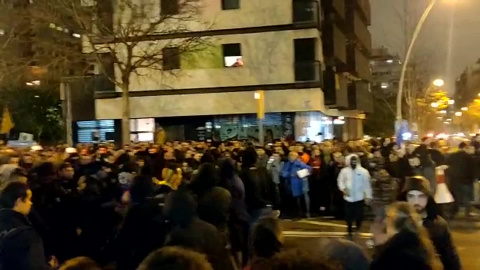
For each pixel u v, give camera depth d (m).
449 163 16.02
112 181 9.48
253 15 37.06
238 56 37.59
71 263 2.94
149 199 6.55
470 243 12.78
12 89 41.78
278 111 37.06
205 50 37.00
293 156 17.56
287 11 36.69
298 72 36.59
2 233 4.90
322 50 39.94
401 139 23.97
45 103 43.12
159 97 38.81
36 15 33.09
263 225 4.43
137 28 33.81
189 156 14.40
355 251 3.77
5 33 38.62
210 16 37.62
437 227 5.48
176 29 35.94
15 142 29.14
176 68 38.28
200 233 5.16
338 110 48.41
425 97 56.50
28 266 4.75
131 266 6.36
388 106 69.69
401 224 4.24
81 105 40.66
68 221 7.79
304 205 17.94
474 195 16.70
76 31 34.09
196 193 6.88
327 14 40.69
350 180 13.61
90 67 40.22
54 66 36.28
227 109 37.88
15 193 5.14
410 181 5.63
